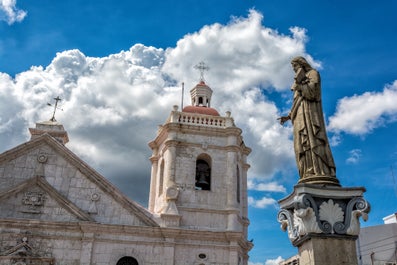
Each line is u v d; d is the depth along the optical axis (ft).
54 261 89.61
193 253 96.68
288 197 35.35
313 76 36.91
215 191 105.60
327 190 33.19
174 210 99.55
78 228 93.15
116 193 98.58
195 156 108.27
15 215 93.15
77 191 98.32
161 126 120.16
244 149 121.39
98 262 91.45
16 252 87.71
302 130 35.94
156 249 95.25
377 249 141.79
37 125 118.32
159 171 115.03
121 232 94.94
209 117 113.60
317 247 31.65
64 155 100.94
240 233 98.94
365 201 32.48
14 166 98.22
